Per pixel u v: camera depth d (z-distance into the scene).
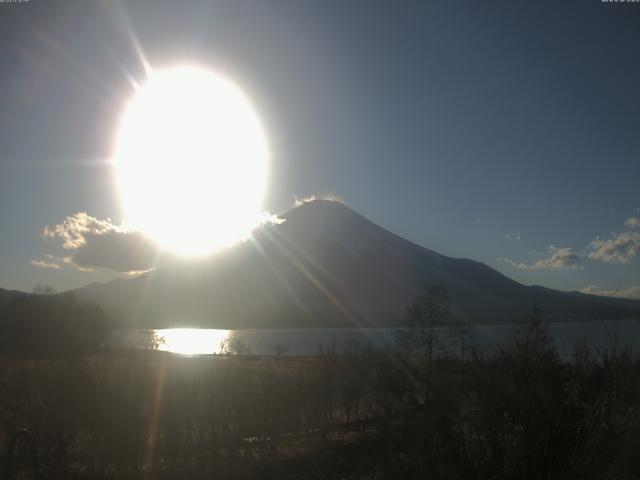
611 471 9.10
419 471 9.83
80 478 18.11
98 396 20.33
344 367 35.97
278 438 29.98
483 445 9.59
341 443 22.77
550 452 8.99
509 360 10.48
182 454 26.14
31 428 17.30
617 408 9.34
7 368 21.38
